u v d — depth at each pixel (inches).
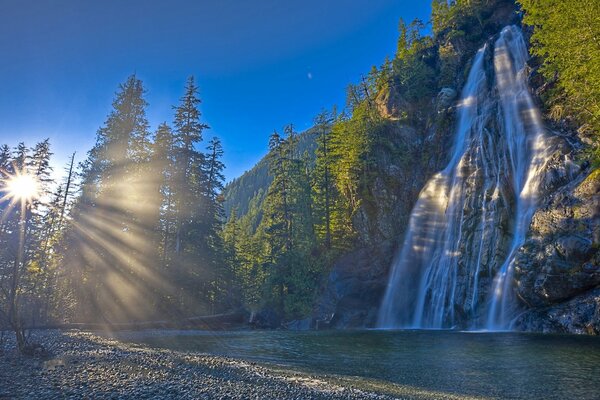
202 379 378.3
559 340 660.1
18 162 1592.0
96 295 1187.9
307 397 309.3
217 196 1621.6
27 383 354.6
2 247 1012.5
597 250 786.8
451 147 1679.4
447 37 2256.4
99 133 1445.6
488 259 1125.7
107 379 373.4
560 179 1026.7
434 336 831.7
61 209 1530.5
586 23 862.5
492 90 1654.8
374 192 1736.0
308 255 1681.8
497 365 453.1
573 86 959.0
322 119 1980.8
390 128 1919.3
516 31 1763.0
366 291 1473.9
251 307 1565.0
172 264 1290.6
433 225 1476.4
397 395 316.8
